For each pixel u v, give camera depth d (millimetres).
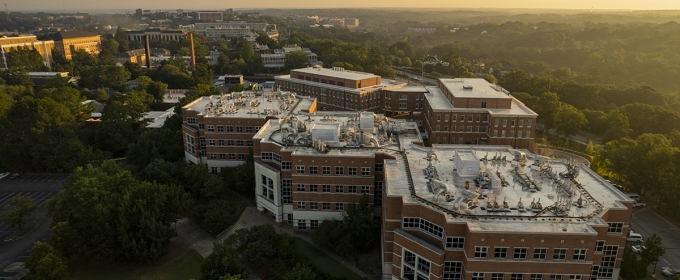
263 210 110062
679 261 93500
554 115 178125
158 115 193250
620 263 76812
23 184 133375
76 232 87188
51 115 148000
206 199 115062
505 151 102812
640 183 118312
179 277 87188
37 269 77125
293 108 138875
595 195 78312
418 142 105625
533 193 77812
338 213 99688
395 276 77000
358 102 187500
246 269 88625
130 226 90188
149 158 134125
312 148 101188
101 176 99188
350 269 88000
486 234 63875
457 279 70062
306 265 84625
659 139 139250
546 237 63656
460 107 151875
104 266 90375
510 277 66062
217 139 128000
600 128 186375
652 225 108688
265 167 103875
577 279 65625
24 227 106000
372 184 96562
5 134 143375
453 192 77062
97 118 190500
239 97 147750
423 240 73062
